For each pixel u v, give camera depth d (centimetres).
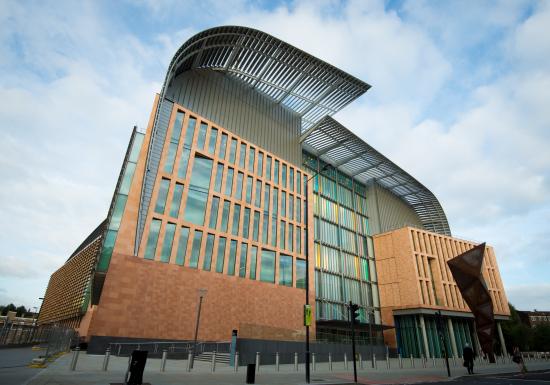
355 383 1331
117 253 2375
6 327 2470
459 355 4722
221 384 1065
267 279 3325
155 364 1753
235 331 2016
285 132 4428
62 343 2319
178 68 3350
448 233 6419
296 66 3806
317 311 4091
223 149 3391
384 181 5888
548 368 2472
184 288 2630
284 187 3950
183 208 2842
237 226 3234
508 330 6022
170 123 3048
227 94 3862
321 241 4622
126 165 2664
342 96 4188
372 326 4103
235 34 3397
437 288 4928
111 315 2228
